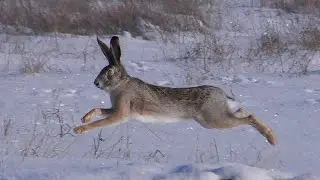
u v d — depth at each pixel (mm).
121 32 35219
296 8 40656
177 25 34906
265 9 41156
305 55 26875
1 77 23109
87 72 24672
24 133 15219
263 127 14547
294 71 25047
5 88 20859
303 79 23469
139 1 38094
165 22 35219
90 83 22156
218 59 26516
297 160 13406
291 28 32719
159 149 14219
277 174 10336
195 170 10234
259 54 27469
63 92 20359
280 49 28172
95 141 14711
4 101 18828
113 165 10781
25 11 36562
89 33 35406
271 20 37469
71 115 17312
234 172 10062
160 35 33781
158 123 16375
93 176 10000
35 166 10664
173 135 15523
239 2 43688
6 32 34594
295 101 19453
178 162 12531
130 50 30328
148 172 10219
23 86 21281
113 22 35875
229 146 14602
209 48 27672
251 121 14617
